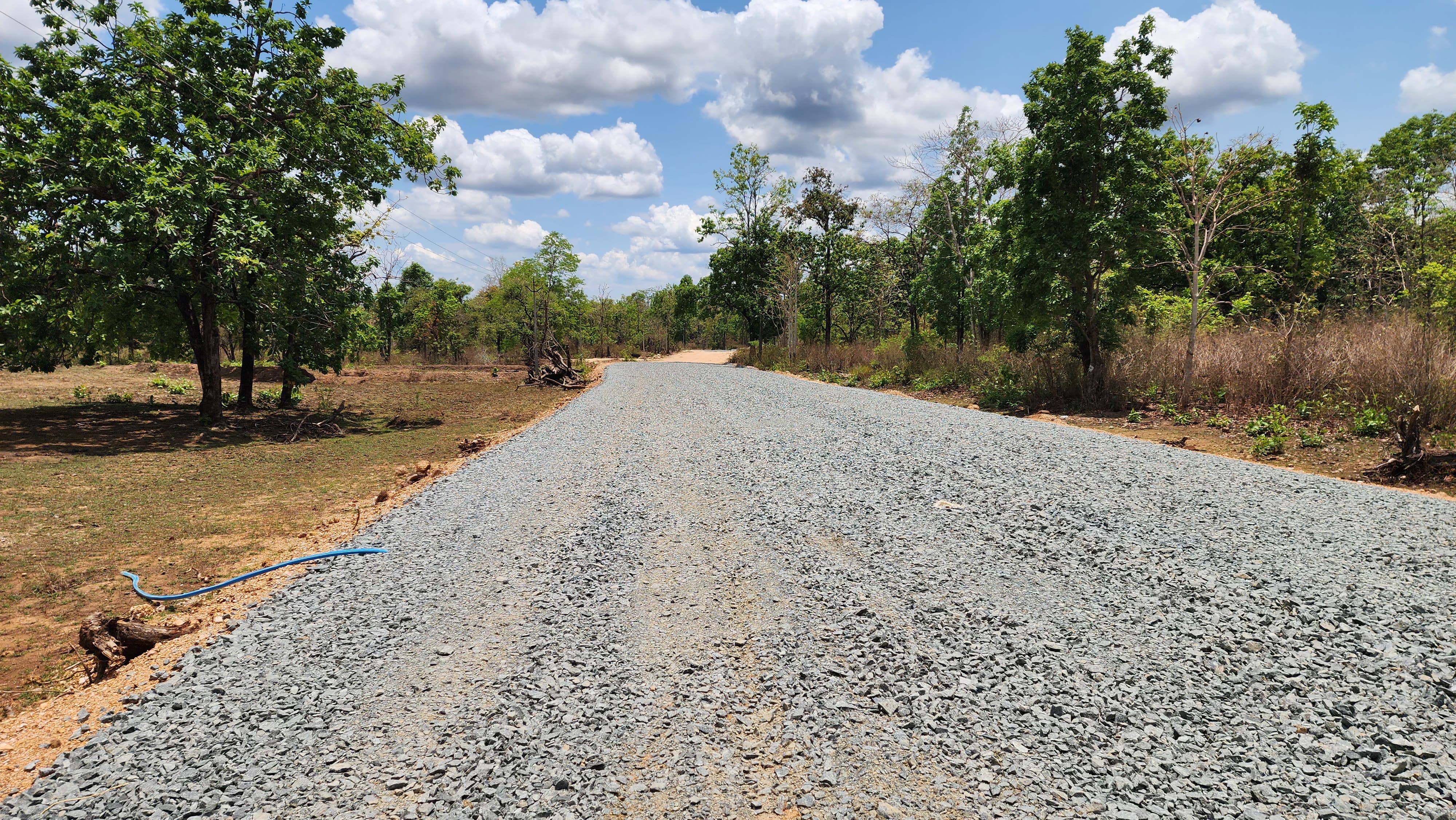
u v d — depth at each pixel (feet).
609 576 19.27
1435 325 44.62
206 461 41.37
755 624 15.88
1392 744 10.69
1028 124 56.75
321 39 62.44
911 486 27.66
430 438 52.24
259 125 57.72
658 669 13.97
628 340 277.64
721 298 154.10
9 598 19.71
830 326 134.21
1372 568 17.40
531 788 10.38
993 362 72.49
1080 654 13.87
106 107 48.83
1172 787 9.99
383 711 12.67
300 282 59.06
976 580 17.81
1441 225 84.53
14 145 48.85
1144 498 24.29
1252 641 14.08
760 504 26.27
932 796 10.00
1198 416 43.80
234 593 19.63
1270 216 75.10
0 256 47.34
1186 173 52.80
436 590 18.69
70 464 38.83
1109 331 56.39
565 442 44.01
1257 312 78.74
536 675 13.76
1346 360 40.22
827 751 11.09
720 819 9.66
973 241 94.48
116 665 15.38
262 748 11.63
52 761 11.55
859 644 14.67
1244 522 21.31
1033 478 27.78
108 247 45.96
